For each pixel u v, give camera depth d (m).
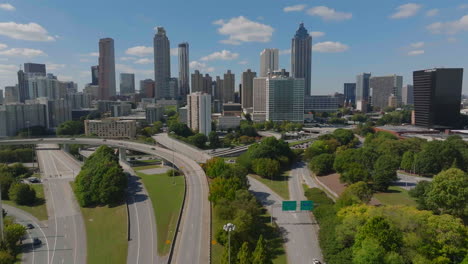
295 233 132.38
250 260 85.50
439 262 88.88
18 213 163.38
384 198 163.50
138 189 189.38
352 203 127.56
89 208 167.25
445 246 92.25
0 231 120.25
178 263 101.69
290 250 118.62
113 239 129.12
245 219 115.62
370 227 95.31
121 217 148.25
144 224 140.12
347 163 192.50
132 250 117.81
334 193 175.75
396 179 179.50
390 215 104.38
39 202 178.62
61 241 132.12
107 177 167.75
